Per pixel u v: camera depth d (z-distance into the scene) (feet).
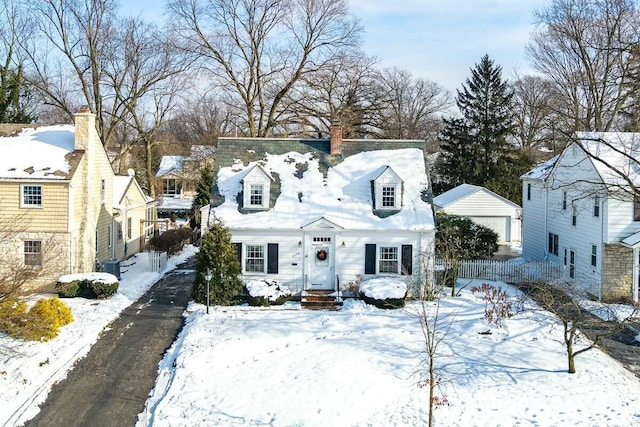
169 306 81.41
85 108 94.58
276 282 83.25
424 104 227.20
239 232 85.40
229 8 135.44
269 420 46.60
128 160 217.97
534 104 201.98
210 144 217.15
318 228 84.48
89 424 46.42
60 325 68.95
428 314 74.33
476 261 99.40
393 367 56.34
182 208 205.77
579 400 49.24
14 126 103.91
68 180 88.07
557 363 57.57
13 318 63.82
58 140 98.27
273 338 64.54
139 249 130.82
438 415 47.03
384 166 92.17
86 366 58.44
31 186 89.10
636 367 58.85
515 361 58.03
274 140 96.63
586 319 75.36
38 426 45.83
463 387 52.08
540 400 49.37
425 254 84.38
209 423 46.19
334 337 65.67
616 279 84.64
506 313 72.08
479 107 183.42
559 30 126.41
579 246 93.86
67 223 89.10
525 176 121.60
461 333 66.28
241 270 85.35
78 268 93.04
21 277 61.46
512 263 98.78
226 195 89.25
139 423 46.70
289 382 53.36
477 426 45.24
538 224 114.52
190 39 138.00
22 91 146.51
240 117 148.97
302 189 89.81
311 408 48.47
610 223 83.61
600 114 124.16
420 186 90.22
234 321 70.74
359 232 84.84
